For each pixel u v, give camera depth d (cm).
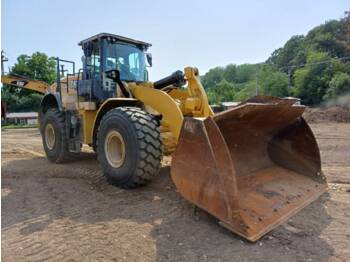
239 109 345
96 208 392
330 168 602
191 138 338
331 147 910
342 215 357
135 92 513
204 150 324
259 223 310
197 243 296
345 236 308
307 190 405
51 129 691
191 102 475
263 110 375
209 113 467
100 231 326
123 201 411
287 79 4325
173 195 419
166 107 460
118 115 446
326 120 2258
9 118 3697
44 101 734
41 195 455
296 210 353
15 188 496
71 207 401
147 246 292
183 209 374
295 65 4784
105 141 467
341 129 1577
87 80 600
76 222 352
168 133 466
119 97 544
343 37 4512
